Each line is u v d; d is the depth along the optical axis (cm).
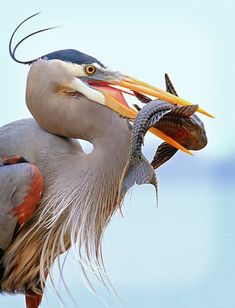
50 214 598
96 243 598
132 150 584
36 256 602
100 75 595
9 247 600
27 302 606
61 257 614
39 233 599
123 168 595
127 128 595
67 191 597
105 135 595
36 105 598
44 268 602
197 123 589
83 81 595
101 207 596
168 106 585
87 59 596
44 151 598
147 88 595
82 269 598
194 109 585
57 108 596
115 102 595
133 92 595
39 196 596
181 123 589
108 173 595
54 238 599
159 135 590
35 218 599
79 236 596
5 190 596
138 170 585
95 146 596
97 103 595
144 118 584
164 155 593
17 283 604
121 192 591
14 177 596
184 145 592
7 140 600
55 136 600
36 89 597
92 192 596
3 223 597
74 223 597
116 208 597
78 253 596
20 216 596
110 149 595
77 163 598
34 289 605
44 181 598
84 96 596
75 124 596
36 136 599
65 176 598
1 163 598
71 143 601
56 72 596
